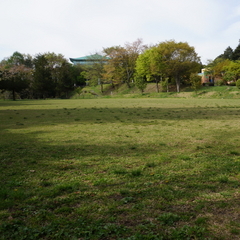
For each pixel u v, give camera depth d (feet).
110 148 25.82
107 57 264.93
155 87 234.79
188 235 10.03
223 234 10.12
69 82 268.21
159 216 11.49
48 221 11.35
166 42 196.54
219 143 27.73
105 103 119.55
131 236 9.92
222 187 15.10
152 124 43.75
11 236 10.07
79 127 40.93
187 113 63.10
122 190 14.60
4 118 55.93
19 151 24.76
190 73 196.34
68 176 17.51
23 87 211.20
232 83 202.69
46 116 59.93
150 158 21.83
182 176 17.15
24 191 14.80
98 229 10.55
